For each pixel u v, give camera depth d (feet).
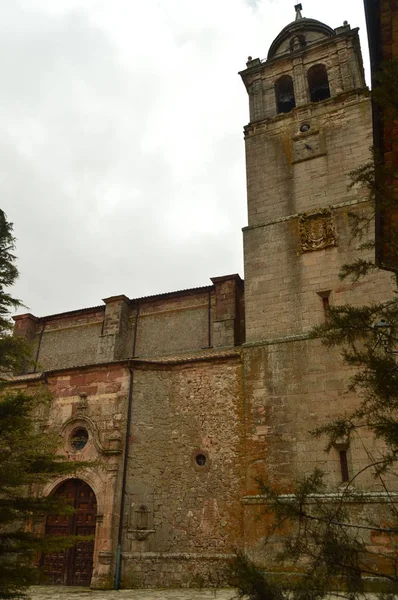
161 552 60.34
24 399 39.99
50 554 63.16
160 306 96.53
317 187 74.28
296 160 77.71
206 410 67.41
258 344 66.80
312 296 67.10
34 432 70.69
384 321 25.27
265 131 83.30
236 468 62.54
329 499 53.36
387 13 27.27
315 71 90.43
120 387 69.72
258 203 77.66
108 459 64.59
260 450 60.59
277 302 69.05
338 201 71.67
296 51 90.63
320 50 89.40
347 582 18.79
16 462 40.47
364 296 63.82
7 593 34.88
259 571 19.67
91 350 97.81
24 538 37.86
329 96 89.45
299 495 21.53
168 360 72.28
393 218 31.40
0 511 37.06
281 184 77.30
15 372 47.91
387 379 22.71
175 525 61.87
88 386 72.02
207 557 58.39
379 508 50.93
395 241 27.76
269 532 21.68
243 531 58.34
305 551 20.40
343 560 19.12
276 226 74.08
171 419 68.74
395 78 24.06
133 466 64.64
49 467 42.63
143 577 58.54
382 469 22.36
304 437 58.95
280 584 18.54
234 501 60.80
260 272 72.08
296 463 57.98
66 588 57.82
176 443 66.95
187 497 63.10
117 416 67.72
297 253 70.74
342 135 76.13
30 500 39.14
